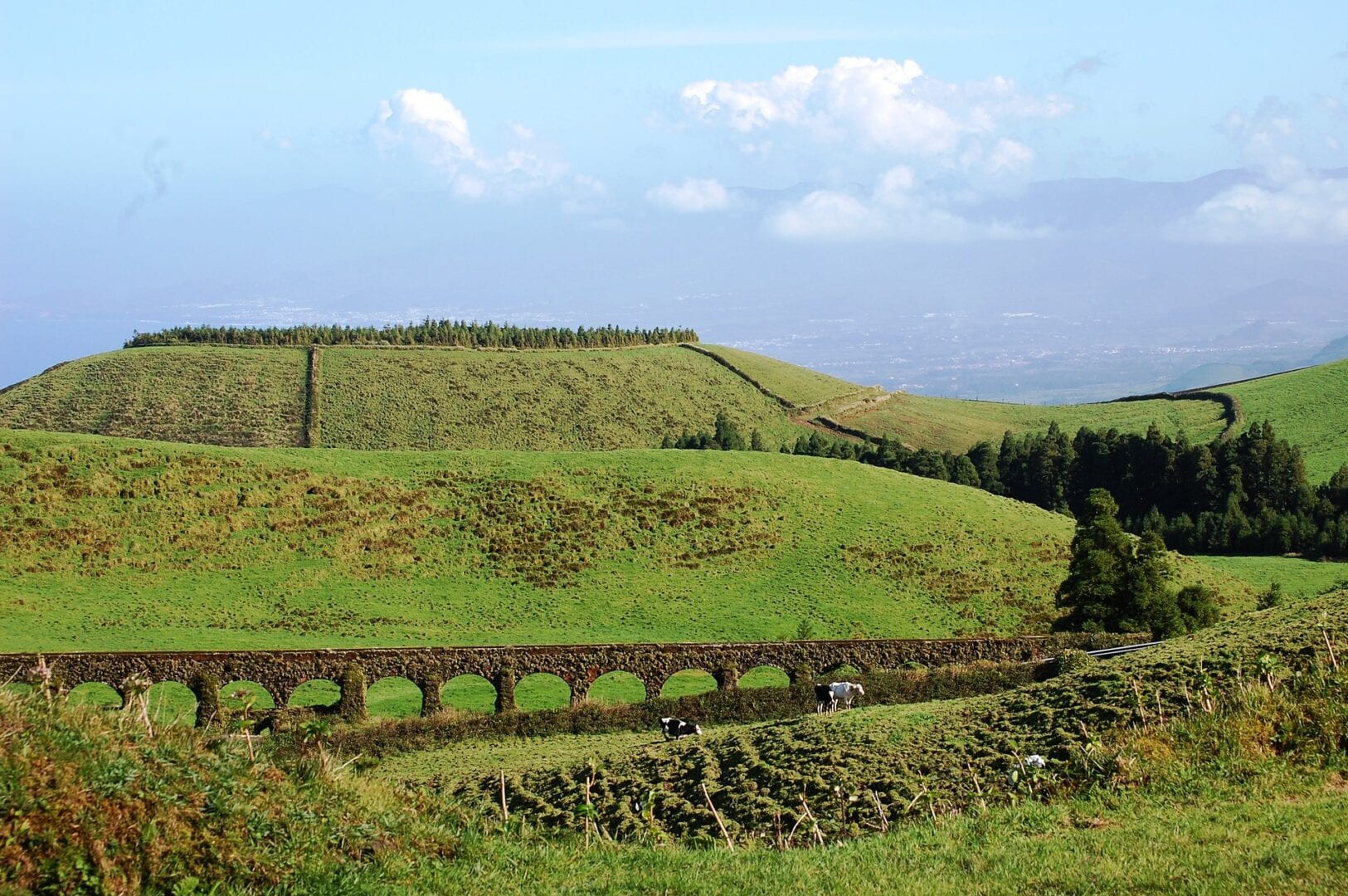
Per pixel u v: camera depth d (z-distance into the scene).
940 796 31.56
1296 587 98.75
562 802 36.97
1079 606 75.00
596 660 61.25
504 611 84.75
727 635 80.00
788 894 21.84
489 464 110.62
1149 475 140.00
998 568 95.50
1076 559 75.94
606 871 23.66
